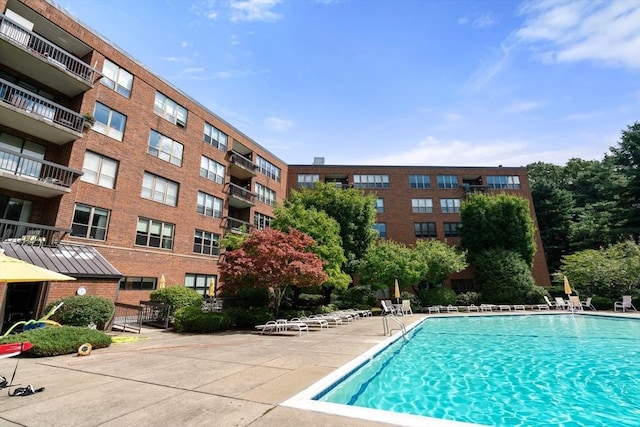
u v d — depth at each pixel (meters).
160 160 21.52
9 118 14.69
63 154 16.81
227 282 15.16
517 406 5.77
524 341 12.67
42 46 16.75
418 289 31.86
